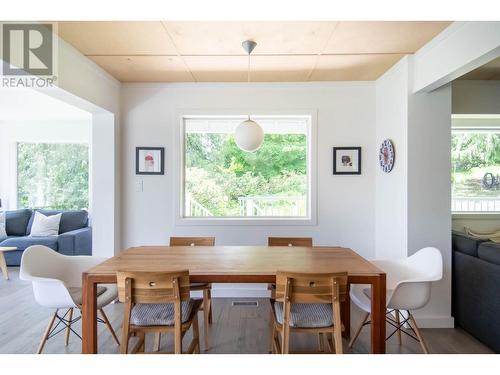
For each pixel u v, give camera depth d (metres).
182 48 2.62
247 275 1.87
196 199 3.96
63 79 2.46
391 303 2.05
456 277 2.76
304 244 2.89
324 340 2.36
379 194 3.39
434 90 2.74
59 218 4.94
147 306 1.98
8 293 3.54
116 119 3.41
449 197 2.75
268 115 3.54
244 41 2.49
